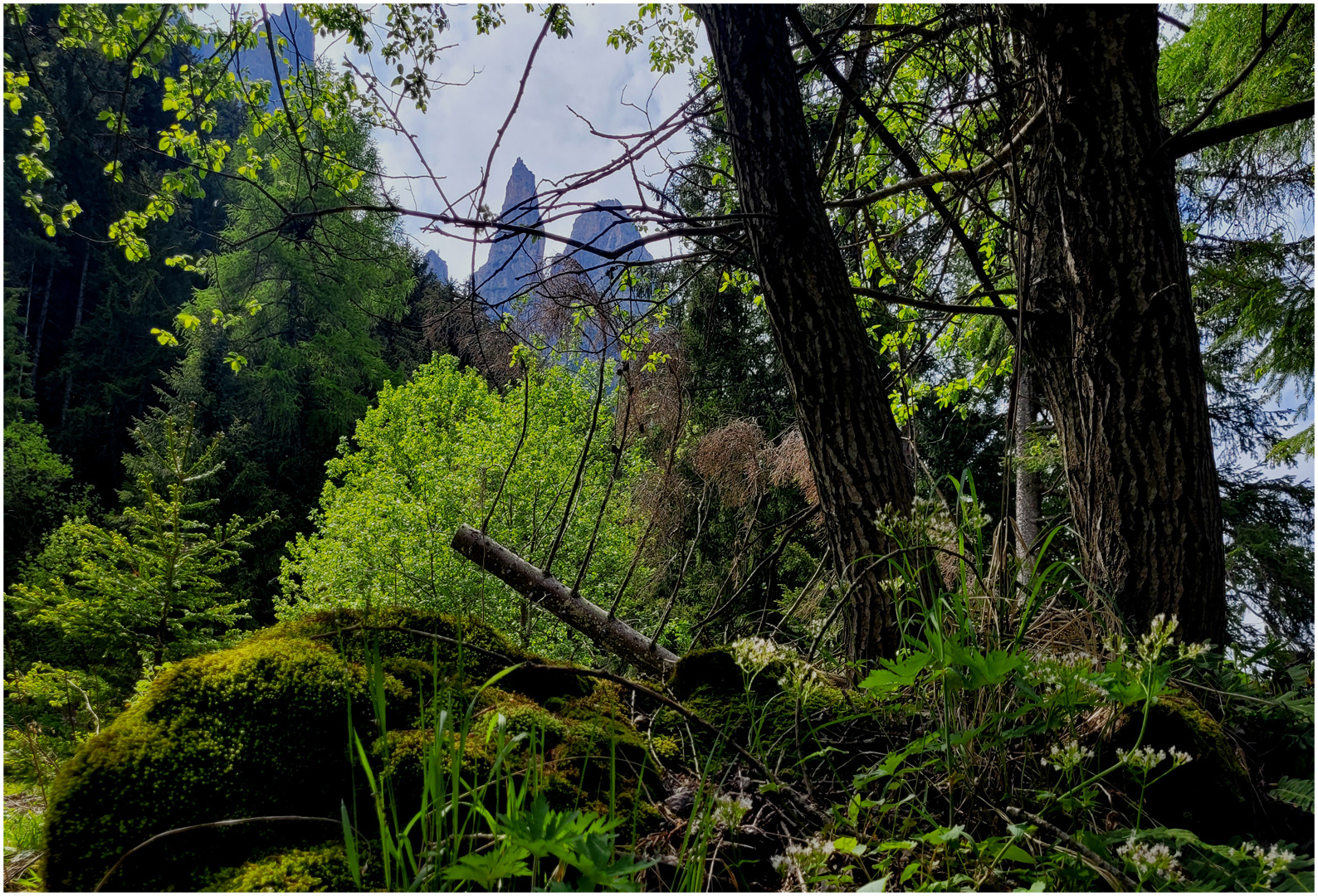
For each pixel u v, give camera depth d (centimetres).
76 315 2536
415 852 133
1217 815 168
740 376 1016
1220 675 218
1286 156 473
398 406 1880
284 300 1997
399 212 274
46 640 766
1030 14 240
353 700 156
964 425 752
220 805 134
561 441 1355
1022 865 135
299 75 445
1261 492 778
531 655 203
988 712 154
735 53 280
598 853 97
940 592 169
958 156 405
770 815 161
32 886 161
